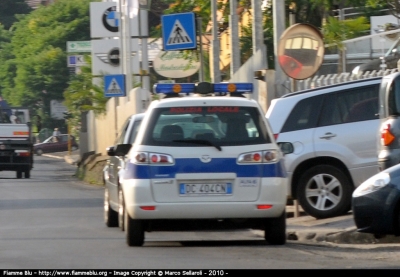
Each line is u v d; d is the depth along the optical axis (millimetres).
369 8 77125
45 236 33125
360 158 36562
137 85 92625
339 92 37250
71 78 181500
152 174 27391
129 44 85812
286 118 37406
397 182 27844
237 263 24469
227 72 110938
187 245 29531
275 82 48875
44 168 117375
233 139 27734
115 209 35781
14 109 101375
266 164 27656
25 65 189500
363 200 28359
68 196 58219
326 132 36875
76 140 177750
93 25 95625
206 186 27375
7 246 29578
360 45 55250
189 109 28234
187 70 79812
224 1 88250
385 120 32719
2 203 52062
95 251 27625
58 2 195500
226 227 28516
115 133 83188
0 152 88312
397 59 50906
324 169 36750
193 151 27484
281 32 49281
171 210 27234
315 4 75875
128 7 85562
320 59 43344
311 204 36875
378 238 30906
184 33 57031
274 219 28312
